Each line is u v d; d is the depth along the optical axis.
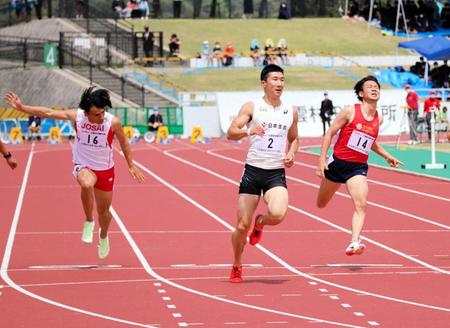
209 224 37.16
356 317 20.45
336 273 26.41
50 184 52.97
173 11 141.38
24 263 28.61
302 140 94.69
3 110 100.50
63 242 32.91
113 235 34.50
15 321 20.39
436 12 136.25
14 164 26.95
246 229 24.66
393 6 139.50
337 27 137.12
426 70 107.50
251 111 24.75
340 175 27.53
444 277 25.61
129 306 21.89
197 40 130.25
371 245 31.95
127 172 59.81
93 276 26.14
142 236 34.25
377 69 122.50
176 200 45.06
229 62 121.31
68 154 76.94
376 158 69.12
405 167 61.06
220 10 149.38
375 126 27.30
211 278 25.69
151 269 27.31
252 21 136.88
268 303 22.09
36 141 97.38
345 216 39.12
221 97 102.38
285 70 119.75
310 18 139.38
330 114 97.38
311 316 20.58
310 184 52.22
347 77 118.19
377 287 24.14
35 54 121.38
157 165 65.31
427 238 33.44
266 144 24.62
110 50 120.75
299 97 101.38
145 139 95.31
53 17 130.62
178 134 102.25
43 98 110.75
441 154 71.31
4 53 122.69
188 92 107.62
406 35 134.88
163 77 115.19
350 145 27.23
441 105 93.12
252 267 27.66
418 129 84.62
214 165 65.06
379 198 45.28
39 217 39.38
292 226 36.38
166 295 23.23
